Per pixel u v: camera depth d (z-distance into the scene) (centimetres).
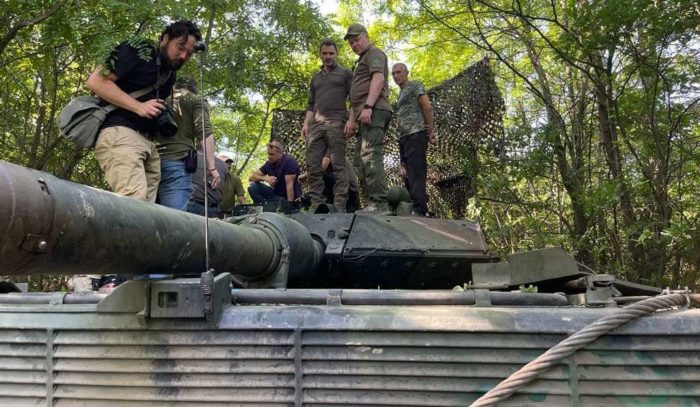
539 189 1302
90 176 1188
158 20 789
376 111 729
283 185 948
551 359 271
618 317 274
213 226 326
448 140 1059
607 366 278
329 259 527
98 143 455
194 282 296
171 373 301
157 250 269
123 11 780
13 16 885
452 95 1066
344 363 292
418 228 569
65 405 309
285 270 410
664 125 996
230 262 344
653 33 915
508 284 405
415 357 288
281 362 295
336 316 297
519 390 278
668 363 276
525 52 1445
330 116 782
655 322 279
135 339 305
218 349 298
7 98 1125
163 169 573
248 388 296
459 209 1084
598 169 1190
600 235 1089
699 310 287
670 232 884
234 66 1072
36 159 1103
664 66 984
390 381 289
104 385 307
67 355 310
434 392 287
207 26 1116
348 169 827
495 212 1327
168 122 475
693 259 1030
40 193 205
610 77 976
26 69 1076
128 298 307
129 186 446
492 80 1062
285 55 1217
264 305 313
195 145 596
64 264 225
